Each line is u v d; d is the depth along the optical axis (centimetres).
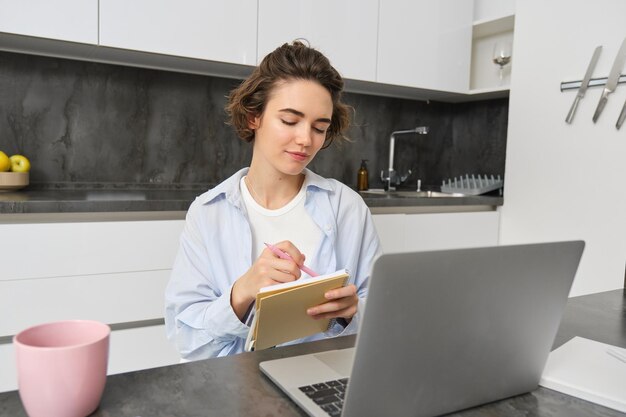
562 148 235
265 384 63
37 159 206
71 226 163
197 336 93
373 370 50
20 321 158
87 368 51
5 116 199
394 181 290
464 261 51
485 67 298
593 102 222
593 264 225
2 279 155
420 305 50
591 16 221
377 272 46
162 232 178
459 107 320
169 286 105
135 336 178
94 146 217
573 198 231
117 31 184
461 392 57
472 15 278
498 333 57
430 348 52
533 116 246
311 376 64
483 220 262
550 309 61
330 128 116
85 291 167
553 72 237
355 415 51
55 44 185
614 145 215
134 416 55
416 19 256
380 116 296
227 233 109
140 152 227
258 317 71
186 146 237
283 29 217
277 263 82
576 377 67
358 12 237
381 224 230
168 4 192
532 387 65
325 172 280
